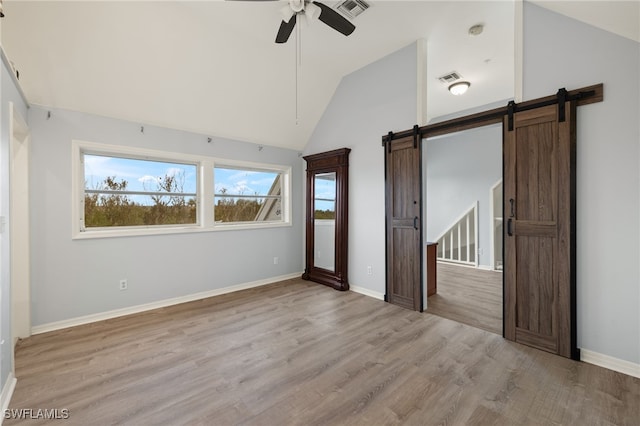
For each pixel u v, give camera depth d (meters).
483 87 4.64
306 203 4.95
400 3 2.76
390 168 3.69
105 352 2.46
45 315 2.86
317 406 1.79
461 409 1.76
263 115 4.26
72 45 2.64
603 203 2.20
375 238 3.93
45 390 1.94
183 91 3.44
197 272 3.92
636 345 2.08
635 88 2.07
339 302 3.74
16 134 2.68
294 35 3.27
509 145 2.63
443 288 4.34
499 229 5.67
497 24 3.09
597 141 2.22
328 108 4.65
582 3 2.10
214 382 2.04
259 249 4.61
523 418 1.68
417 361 2.30
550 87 2.45
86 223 3.22
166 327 2.97
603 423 1.63
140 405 1.80
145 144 3.48
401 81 3.59
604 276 2.20
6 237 1.90
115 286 3.27
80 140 3.05
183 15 2.84
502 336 2.73
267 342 2.64
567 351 2.32
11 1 2.27
